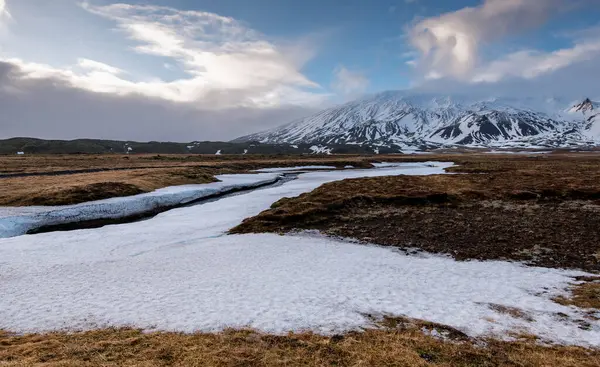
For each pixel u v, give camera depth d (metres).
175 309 16.08
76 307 16.39
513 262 24.80
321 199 46.84
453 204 43.53
